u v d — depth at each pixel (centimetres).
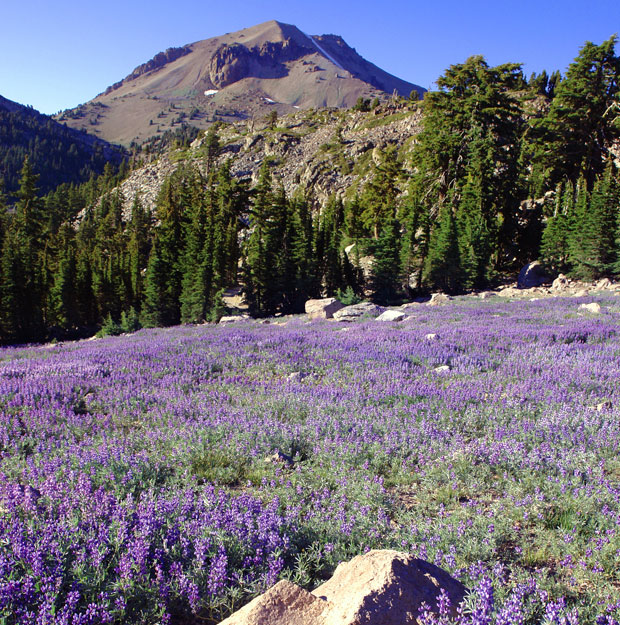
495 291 5200
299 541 483
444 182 6900
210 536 453
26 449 830
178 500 540
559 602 366
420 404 999
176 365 1536
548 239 5406
